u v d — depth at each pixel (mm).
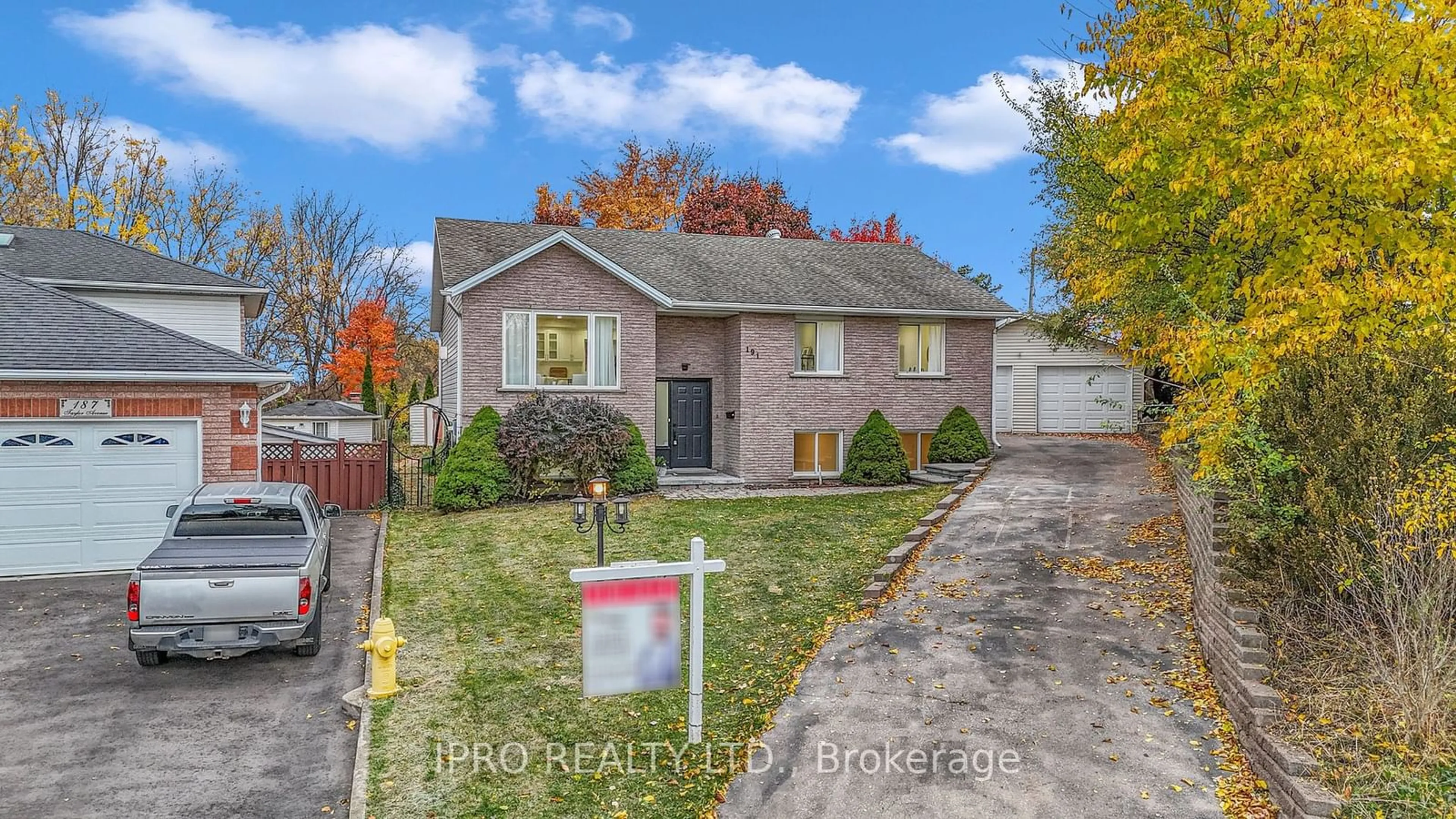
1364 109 6984
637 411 18875
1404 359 7262
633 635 6320
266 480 16625
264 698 7855
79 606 10805
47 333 12867
